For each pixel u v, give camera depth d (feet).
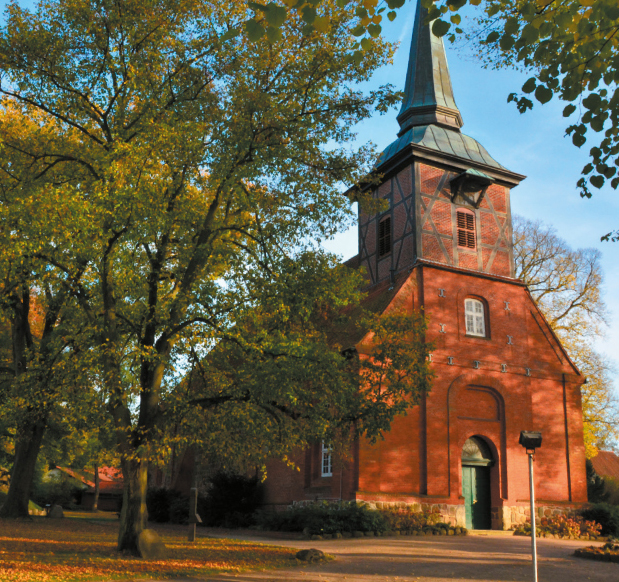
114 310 44.91
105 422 58.70
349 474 69.56
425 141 88.07
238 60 47.52
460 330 81.20
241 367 46.09
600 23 21.59
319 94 48.19
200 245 45.01
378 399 46.44
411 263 82.84
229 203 50.14
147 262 51.65
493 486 78.64
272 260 48.67
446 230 85.81
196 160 45.83
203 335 43.60
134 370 47.11
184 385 51.88
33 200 38.04
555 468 82.94
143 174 41.14
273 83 48.60
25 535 53.83
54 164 49.21
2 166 47.70
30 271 45.73
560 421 85.61
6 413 53.26
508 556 47.50
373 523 62.34
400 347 47.91
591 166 26.30
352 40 47.98
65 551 42.39
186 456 102.83
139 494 42.42
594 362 110.93
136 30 47.55
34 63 47.55
